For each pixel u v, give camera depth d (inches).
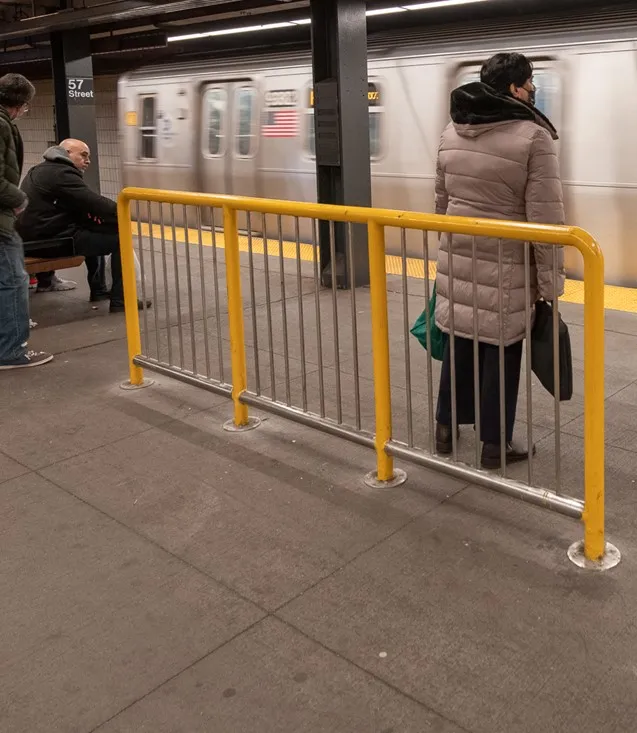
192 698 91.7
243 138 426.9
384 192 359.6
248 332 236.2
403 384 188.4
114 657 99.1
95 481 145.9
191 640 101.8
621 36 283.4
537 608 104.7
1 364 208.7
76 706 91.1
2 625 105.9
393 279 298.7
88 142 372.8
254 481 143.6
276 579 114.1
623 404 170.9
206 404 181.3
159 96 482.0
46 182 247.4
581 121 295.6
